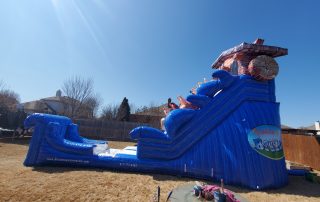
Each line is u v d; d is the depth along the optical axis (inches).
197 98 317.4
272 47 318.3
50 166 319.0
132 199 210.2
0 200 190.4
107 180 261.6
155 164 304.7
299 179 338.0
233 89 315.6
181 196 166.6
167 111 411.5
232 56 358.6
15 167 306.0
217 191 163.5
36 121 332.5
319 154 460.1
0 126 726.5
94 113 1590.8
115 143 765.3
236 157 280.5
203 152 296.7
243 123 293.9
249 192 256.2
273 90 321.4
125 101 1283.2
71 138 408.5
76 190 223.6
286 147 609.6
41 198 199.6
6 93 1478.8
